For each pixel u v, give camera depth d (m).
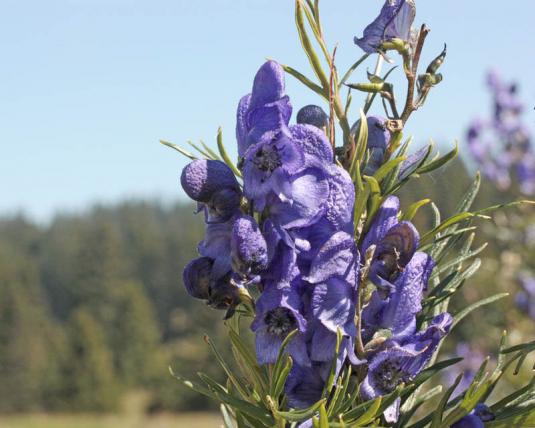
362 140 0.39
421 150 0.41
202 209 0.40
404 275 0.38
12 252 16.27
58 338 10.05
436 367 0.38
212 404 9.73
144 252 14.45
